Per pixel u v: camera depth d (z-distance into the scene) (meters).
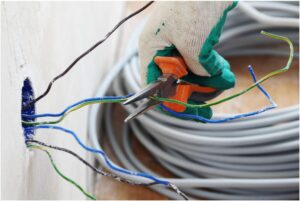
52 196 0.63
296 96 1.18
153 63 0.57
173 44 0.54
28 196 0.51
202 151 0.94
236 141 0.91
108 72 1.13
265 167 0.94
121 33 1.41
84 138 0.92
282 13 1.17
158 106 0.60
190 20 0.50
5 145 0.42
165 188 0.97
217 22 0.51
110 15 1.18
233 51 1.26
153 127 0.95
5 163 0.42
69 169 0.75
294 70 1.25
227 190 0.96
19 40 0.45
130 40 1.14
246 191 0.96
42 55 0.54
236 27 1.18
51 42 0.59
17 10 0.44
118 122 1.15
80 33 0.80
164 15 0.53
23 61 0.46
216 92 0.61
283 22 1.12
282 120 0.94
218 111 1.13
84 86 0.88
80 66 0.83
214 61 0.55
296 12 1.16
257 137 0.91
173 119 0.94
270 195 0.95
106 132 1.11
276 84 1.21
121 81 1.09
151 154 1.08
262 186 0.90
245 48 1.26
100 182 1.02
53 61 0.60
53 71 0.61
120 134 1.12
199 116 0.57
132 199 0.99
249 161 0.93
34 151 0.53
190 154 0.96
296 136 0.93
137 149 1.09
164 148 1.02
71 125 0.76
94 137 0.95
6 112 0.42
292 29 1.20
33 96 0.50
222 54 1.24
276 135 0.91
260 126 0.94
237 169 0.94
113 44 1.25
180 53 0.55
